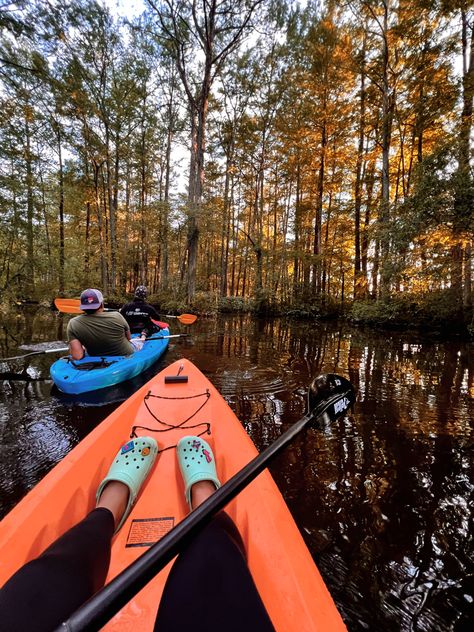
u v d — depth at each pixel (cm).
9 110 834
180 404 219
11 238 863
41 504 105
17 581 62
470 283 925
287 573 84
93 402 290
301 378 404
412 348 670
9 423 247
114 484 116
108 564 83
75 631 50
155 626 64
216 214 1323
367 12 1264
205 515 77
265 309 1574
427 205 761
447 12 956
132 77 1762
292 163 1606
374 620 108
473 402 329
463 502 169
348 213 1510
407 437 246
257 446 226
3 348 532
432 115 1040
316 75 1434
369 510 161
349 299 1538
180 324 1044
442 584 121
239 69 1738
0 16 595
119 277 2045
